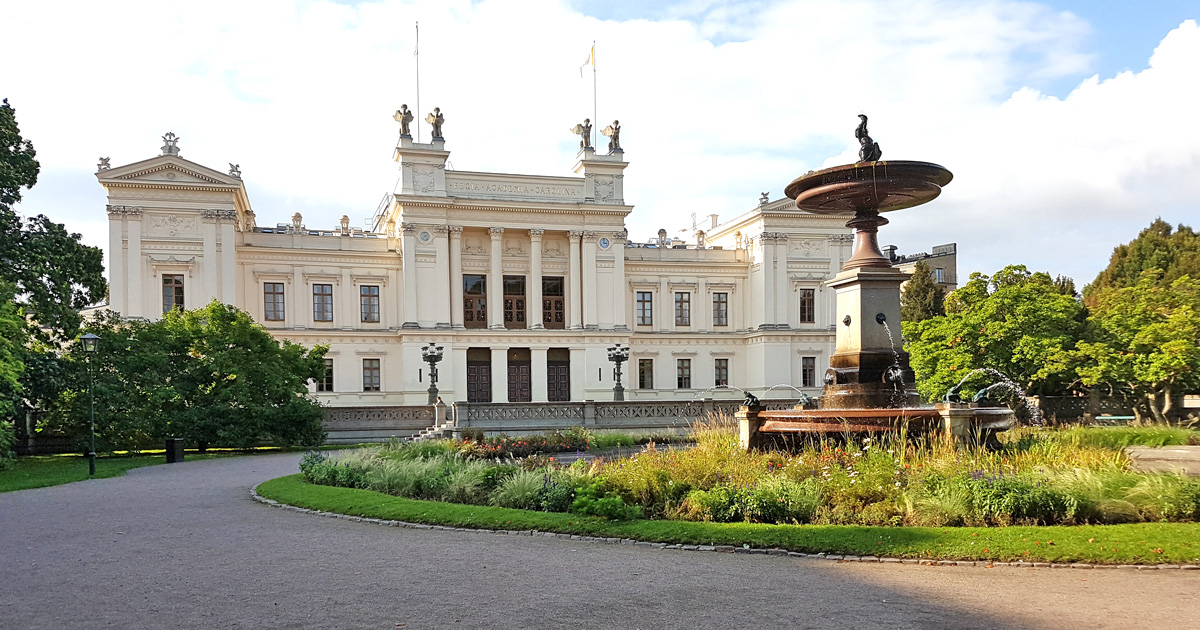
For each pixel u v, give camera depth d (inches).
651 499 624.7
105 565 489.7
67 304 1520.7
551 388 2500.0
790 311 2659.9
